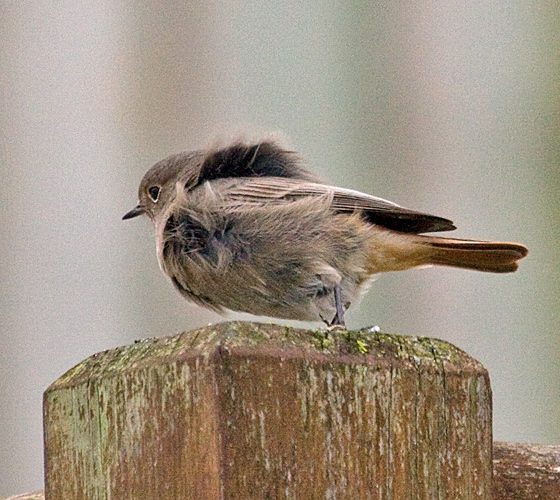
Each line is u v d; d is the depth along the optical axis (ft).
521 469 20.38
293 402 16.19
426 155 40.06
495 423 38.32
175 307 38.68
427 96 40.50
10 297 38.14
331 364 16.49
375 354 16.98
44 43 40.11
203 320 38.52
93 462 17.34
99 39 40.52
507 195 39.81
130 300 38.88
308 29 41.34
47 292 38.45
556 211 39.73
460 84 40.55
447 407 17.31
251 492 15.70
